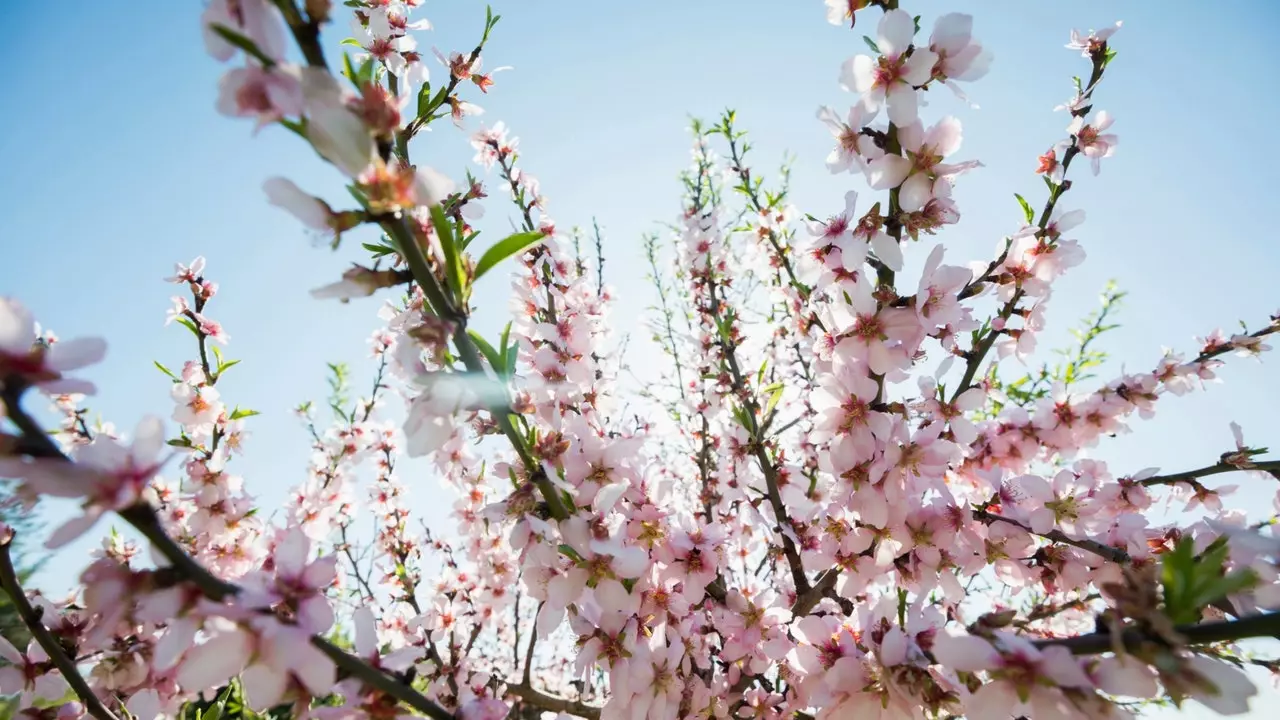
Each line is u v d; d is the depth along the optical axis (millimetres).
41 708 1871
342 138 1226
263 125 1201
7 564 1638
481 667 4824
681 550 2592
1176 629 1294
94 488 1180
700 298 5004
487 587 4191
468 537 4227
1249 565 1562
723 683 2881
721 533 2693
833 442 2602
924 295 2459
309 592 1446
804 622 2215
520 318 3605
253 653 1340
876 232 2510
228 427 3209
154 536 1256
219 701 2330
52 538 1175
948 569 2576
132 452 1239
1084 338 4543
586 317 3754
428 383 1520
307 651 1312
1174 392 3371
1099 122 3094
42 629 1705
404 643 4004
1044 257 2941
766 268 4113
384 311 3395
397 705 1511
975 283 2842
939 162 2350
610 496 2049
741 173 4402
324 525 4285
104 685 1872
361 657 1544
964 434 2891
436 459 3953
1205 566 1263
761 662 2822
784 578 3637
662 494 2633
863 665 1913
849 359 2578
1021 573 2615
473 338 1785
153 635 1938
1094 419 3186
